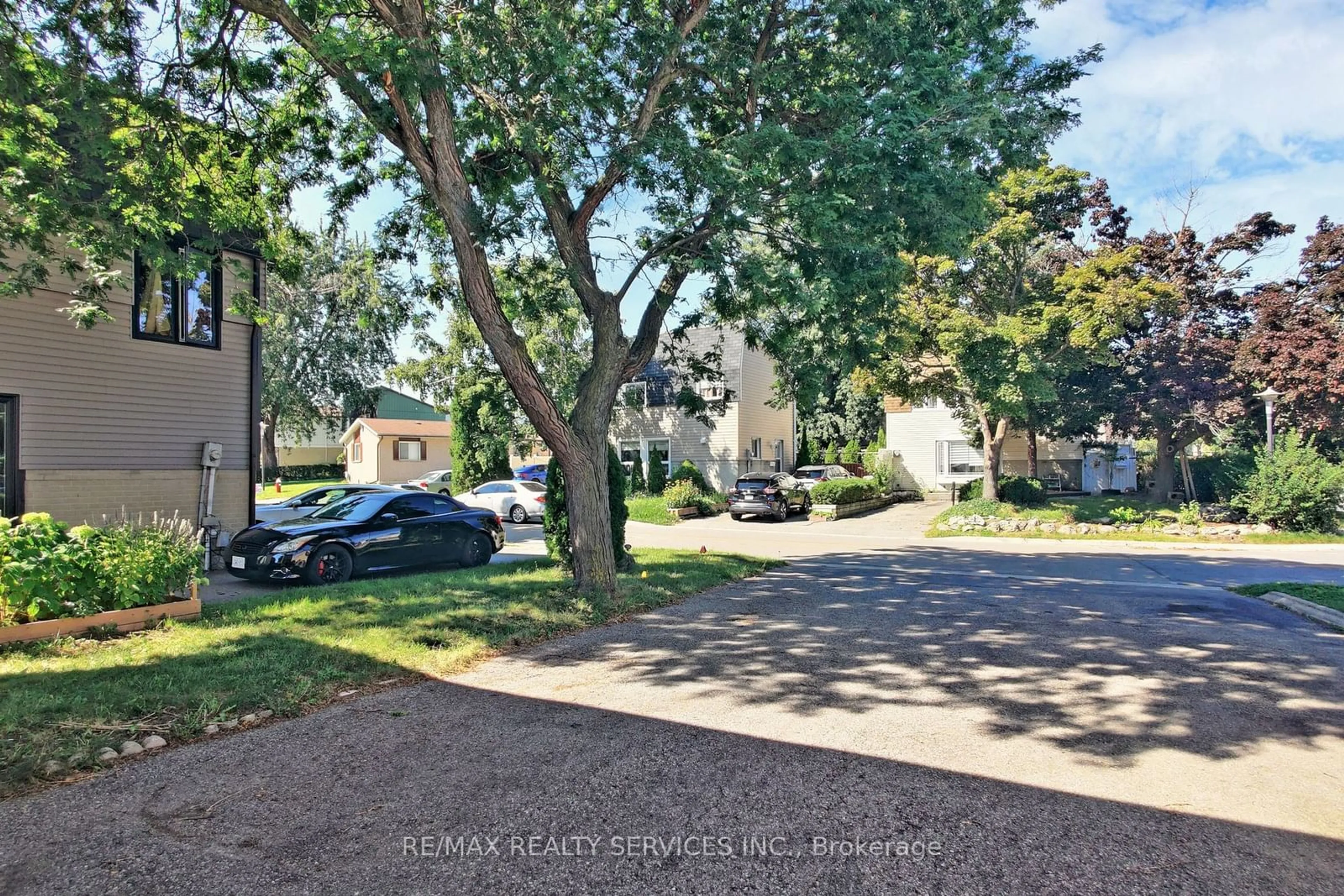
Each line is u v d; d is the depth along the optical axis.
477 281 7.93
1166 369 20.25
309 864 2.95
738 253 8.19
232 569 9.66
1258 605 9.19
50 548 6.36
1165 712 4.94
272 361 38.56
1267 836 3.26
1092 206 22.02
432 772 3.87
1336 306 19.59
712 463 29.44
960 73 8.54
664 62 8.66
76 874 2.85
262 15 7.16
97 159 7.68
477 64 7.62
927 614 8.32
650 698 5.18
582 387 9.15
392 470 37.66
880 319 10.03
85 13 7.45
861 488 25.02
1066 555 15.02
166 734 4.29
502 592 8.77
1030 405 21.33
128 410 10.65
